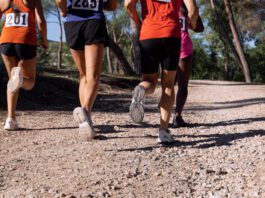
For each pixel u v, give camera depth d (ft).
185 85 21.67
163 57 16.47
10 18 19.86
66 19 17.16
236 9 124.26
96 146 17.16
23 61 19.95
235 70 184.65
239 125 21.99
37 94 33.99
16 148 17.15
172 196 11.63
